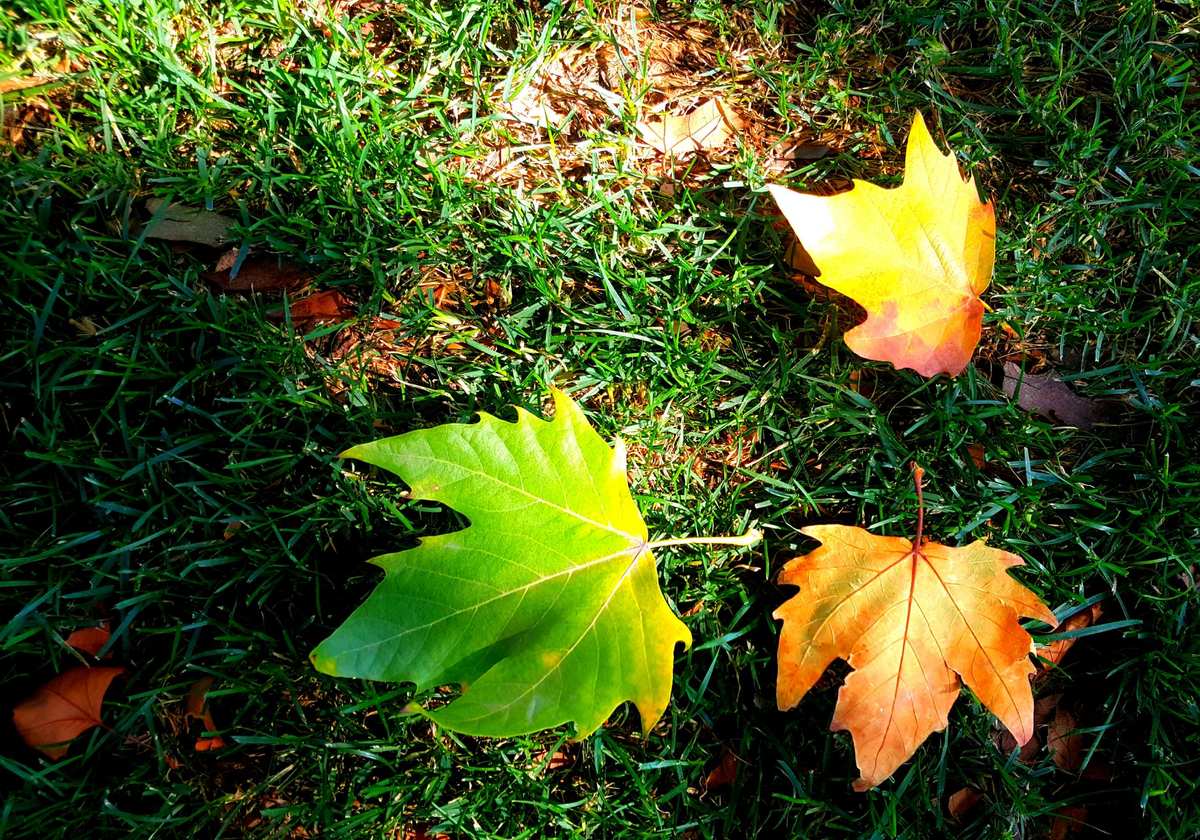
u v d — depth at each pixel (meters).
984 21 2.00
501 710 1.26
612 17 1.94
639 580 1.40
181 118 1.75
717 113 1.94
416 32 1.84
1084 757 1.74
